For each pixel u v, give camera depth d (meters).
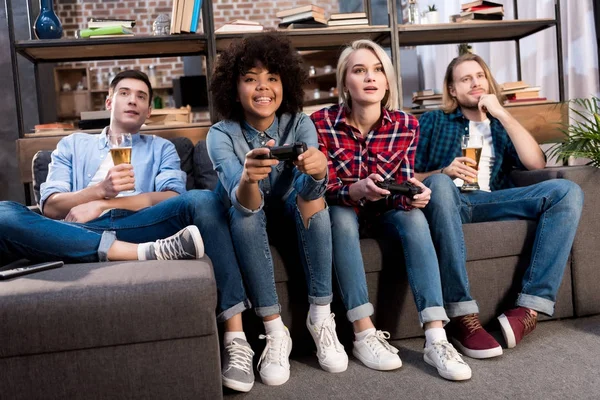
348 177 1.96
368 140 1.98
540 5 3.85
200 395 1.32
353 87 1.95
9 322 1.24
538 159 2.30
